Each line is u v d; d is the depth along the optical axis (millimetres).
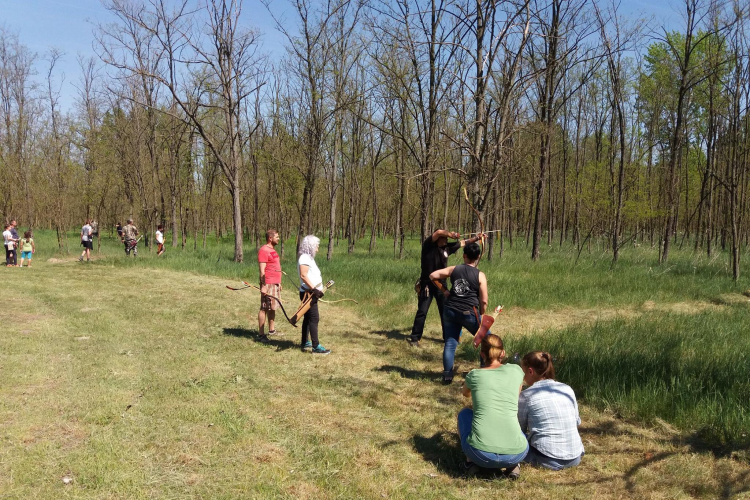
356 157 26250
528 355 4301
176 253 23031
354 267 15312
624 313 10062
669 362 6324
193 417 4848
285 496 3590
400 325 9023
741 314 9531
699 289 12008
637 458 4238
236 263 17812
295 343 7730
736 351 6855
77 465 3879
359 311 10086
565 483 3816
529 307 10414
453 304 6016
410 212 29125
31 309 9641
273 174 24719
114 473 3789
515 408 3945
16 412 4793
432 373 6473
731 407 4891
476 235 6207
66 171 23172
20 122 30750
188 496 3553
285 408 5191
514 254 21109
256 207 24406
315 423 4855
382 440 4551
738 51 14211
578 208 23781
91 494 3527
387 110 20938
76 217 37875
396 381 6121
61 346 7098
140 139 26750
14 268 16531
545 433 4027
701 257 18031
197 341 7645
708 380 5672
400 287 12141
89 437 4367
